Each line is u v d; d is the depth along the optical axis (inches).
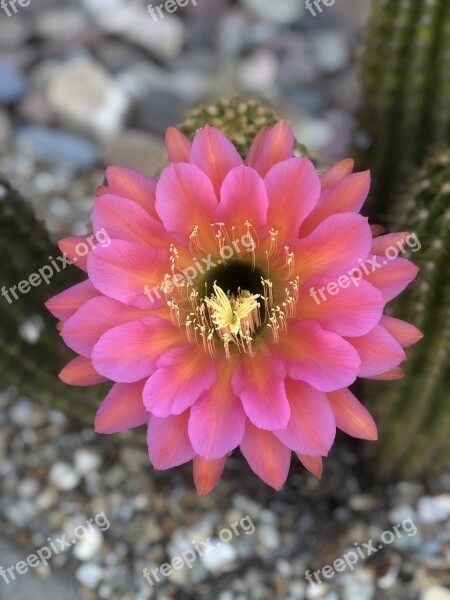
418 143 17.6
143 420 12.2
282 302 12.4
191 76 30.8
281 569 19.2
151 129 29.5
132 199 12.2
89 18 32.9
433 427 17.2
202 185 11.9
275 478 12.0
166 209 11.9
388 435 18.1
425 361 15.8
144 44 31.8
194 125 14.8
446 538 19.2
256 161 12.3
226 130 14.6
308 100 30.1
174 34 32.2
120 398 12.2
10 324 17.0
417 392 16.4
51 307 12.2
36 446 21.1
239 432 11.9
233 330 12.1
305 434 11.8
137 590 19.3
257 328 12.6
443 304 14.7
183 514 19.9
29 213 16.9
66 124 29.1
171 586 19.3
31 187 26.4
